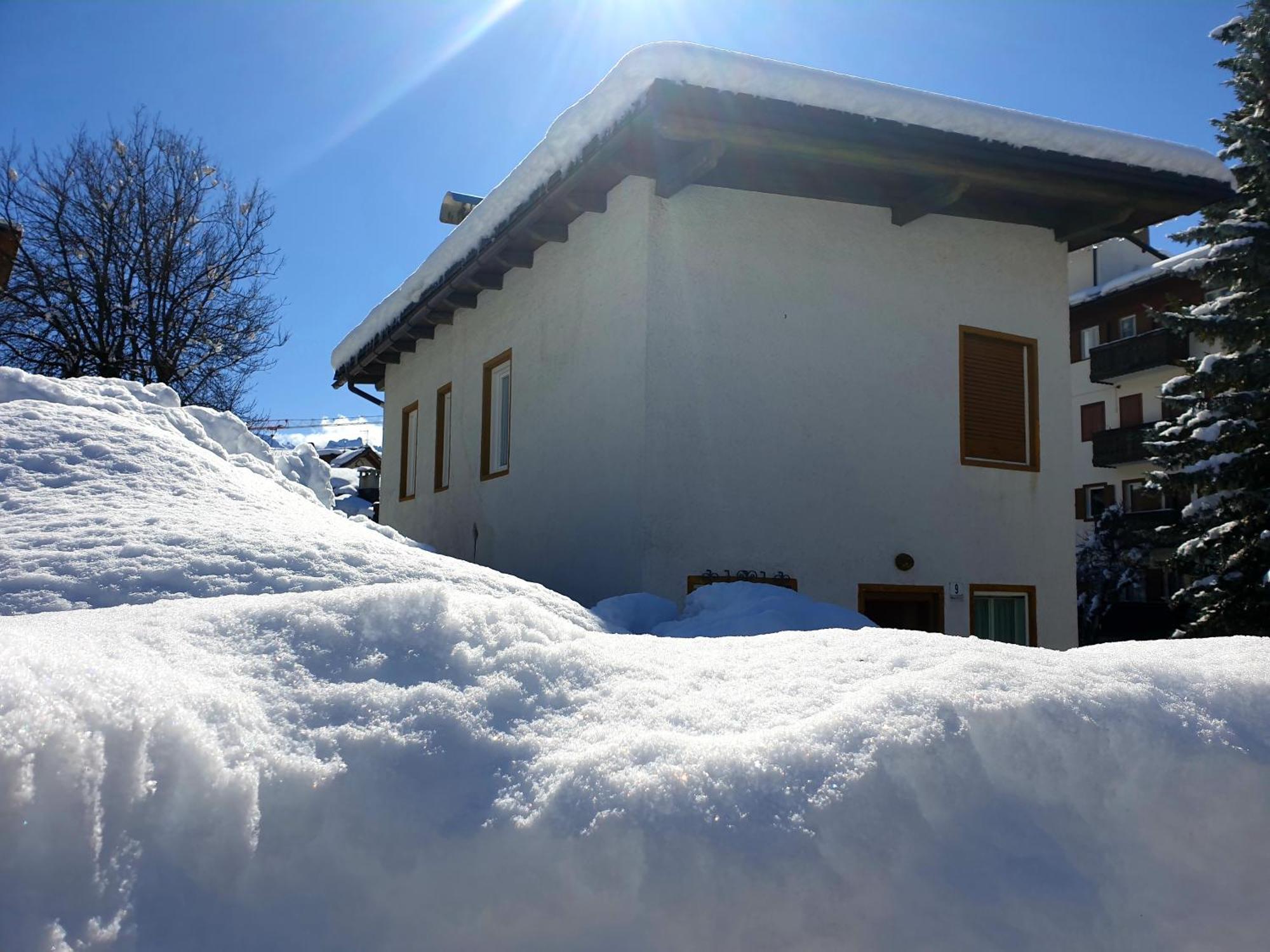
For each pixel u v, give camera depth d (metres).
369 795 1.19
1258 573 12.20
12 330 18.36
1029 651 1.89
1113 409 27.09
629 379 6.91
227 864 1.09
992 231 8.29
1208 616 12.51
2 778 0.97
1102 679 1.57
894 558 7.51
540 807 1.19
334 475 28.69
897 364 7.69
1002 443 8.24
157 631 1.48
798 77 6.05
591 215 7.67
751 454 7.02
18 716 1.03
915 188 7.47
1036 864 1.29
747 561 6.91
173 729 1.14
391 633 1.56
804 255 7.38
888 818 1.26
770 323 7.18
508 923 1.11
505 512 9.10
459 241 9.02
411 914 1.10
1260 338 13.27
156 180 20.27
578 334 7.78
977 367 8.18
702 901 1.13
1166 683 1.60
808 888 1.17
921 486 7.70
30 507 3.61
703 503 6.82
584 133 6.46
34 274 18.41
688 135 6.00
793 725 1.39
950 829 1.30
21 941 0.91
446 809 1.19
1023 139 6.90
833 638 2.04
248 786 1.14
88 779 1.04
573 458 7.73
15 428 4.39
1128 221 8.12
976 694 1.46
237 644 1.47
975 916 1.21
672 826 1.18
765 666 1.77
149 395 6.25
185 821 1.09
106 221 19.48
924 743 1.35
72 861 0.99
